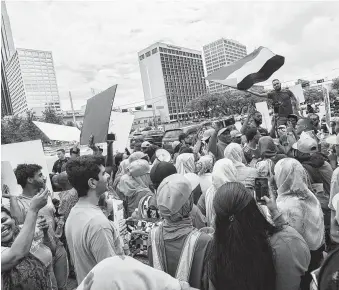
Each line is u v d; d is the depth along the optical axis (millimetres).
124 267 1099
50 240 2936
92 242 2053
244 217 1632
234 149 3648
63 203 3686
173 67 154625
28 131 44812
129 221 3260
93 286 1060
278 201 2650
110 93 3625
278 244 1768
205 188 3816
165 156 4879
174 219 1935
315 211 2533
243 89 5289
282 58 5094
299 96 10414
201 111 80312
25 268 2148
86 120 4074
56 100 128875
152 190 3654
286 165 2578
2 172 2951
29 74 122250
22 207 3072
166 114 147250
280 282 1767
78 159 2295
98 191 2309
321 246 2527
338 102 14383
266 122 8461
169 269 1878
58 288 3512
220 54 126562
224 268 1636
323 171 3373
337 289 1150
